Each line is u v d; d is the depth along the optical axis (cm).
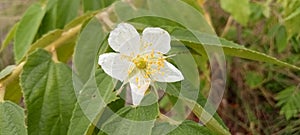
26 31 21
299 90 23
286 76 25
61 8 22
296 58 25
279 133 23
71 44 19
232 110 26
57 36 19
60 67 16
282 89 25
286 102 23
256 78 26
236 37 28
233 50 14
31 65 16
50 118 15
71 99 16
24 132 13
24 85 16
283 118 23
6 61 34
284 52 25
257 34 27
